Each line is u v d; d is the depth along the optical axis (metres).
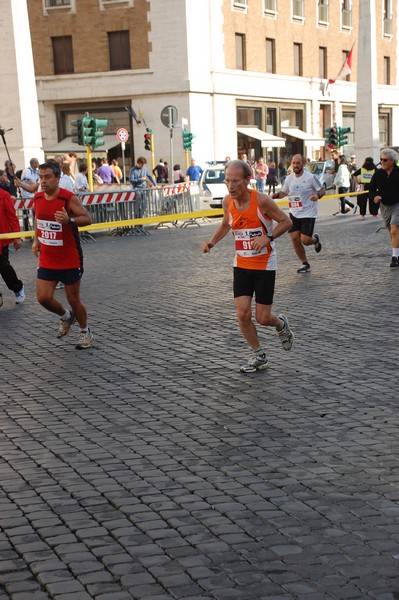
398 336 8.52
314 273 13.18
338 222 23.55
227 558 3.87
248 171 7.00
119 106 41.25
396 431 5.62
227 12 41.72
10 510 4.50
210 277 13.30
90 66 41.31
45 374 7.48
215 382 7.02
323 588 3.59
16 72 24.02
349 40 52.06
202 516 4.34
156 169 34.88
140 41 40.22
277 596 3.54
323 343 8.32
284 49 46.16
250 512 4.38
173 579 3.69
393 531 4.12
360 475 4.86
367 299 10.72
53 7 41.34
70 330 9.44
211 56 40.97
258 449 5.34
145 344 8.57
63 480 4.90
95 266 15.34
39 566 3.85
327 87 49.94
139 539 4.09
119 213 22.45
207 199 30.39
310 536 4.08
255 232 7.08
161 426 5.88
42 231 8.16
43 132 42.41
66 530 4.23
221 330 9.15
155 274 13.89
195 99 40.09
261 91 44.28
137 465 5.11
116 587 3.65
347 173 26.72
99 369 7.60
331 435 5.57
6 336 9.26
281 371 7.30
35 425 5.99
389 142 58.06
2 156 24.48
